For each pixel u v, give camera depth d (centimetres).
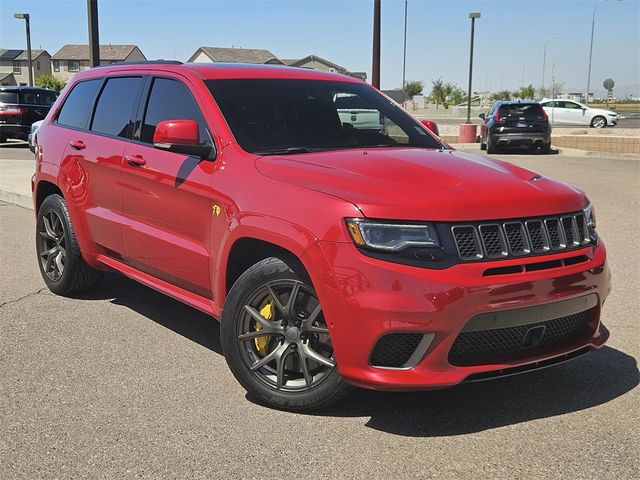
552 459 330
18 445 343
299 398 369
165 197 454
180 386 413
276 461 328
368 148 443
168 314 554
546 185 378
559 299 346
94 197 535
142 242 482
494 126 2177
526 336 346
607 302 584
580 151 2184
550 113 4062
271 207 367
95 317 545
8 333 506
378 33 1630
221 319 392
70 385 414
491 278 328
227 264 400
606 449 339
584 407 385
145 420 369
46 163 597
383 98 526
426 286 321
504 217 340
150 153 471
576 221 367
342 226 335
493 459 330
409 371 330
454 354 337
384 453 336
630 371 436
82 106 579
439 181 358
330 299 337
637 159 1988
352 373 337
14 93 2288
